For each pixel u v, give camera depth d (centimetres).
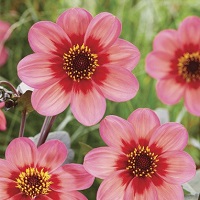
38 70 70
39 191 71
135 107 147
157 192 70
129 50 71
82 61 71
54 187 71
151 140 71
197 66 100
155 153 71
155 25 162
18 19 164
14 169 71
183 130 71
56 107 70
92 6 162
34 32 70
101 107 71
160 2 169
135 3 168
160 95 101
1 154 137
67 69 71
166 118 88
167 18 164
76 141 140
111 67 71
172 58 100
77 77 71
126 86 70
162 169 71
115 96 71
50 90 70
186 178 70
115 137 70
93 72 71
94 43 71
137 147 71
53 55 70
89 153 70
